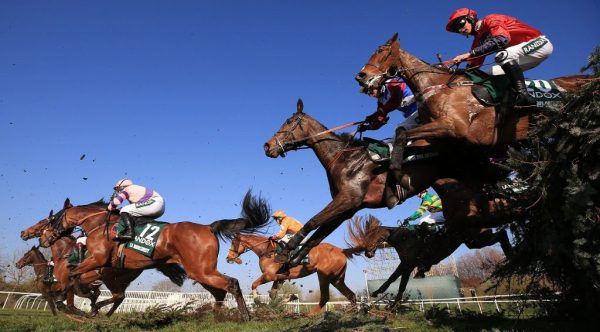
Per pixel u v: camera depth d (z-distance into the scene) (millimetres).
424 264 5387
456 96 3744
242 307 6000
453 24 4289
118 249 6426
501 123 3646
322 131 4633
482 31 4047
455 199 4176
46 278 9320
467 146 3807
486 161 4133
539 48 3768
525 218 3486
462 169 4238
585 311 3705
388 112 4719
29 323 6234
